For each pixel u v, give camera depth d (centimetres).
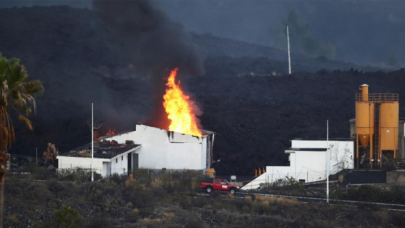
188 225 17362
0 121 10306
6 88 10200
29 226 16325
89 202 18688
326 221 18338
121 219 17950
